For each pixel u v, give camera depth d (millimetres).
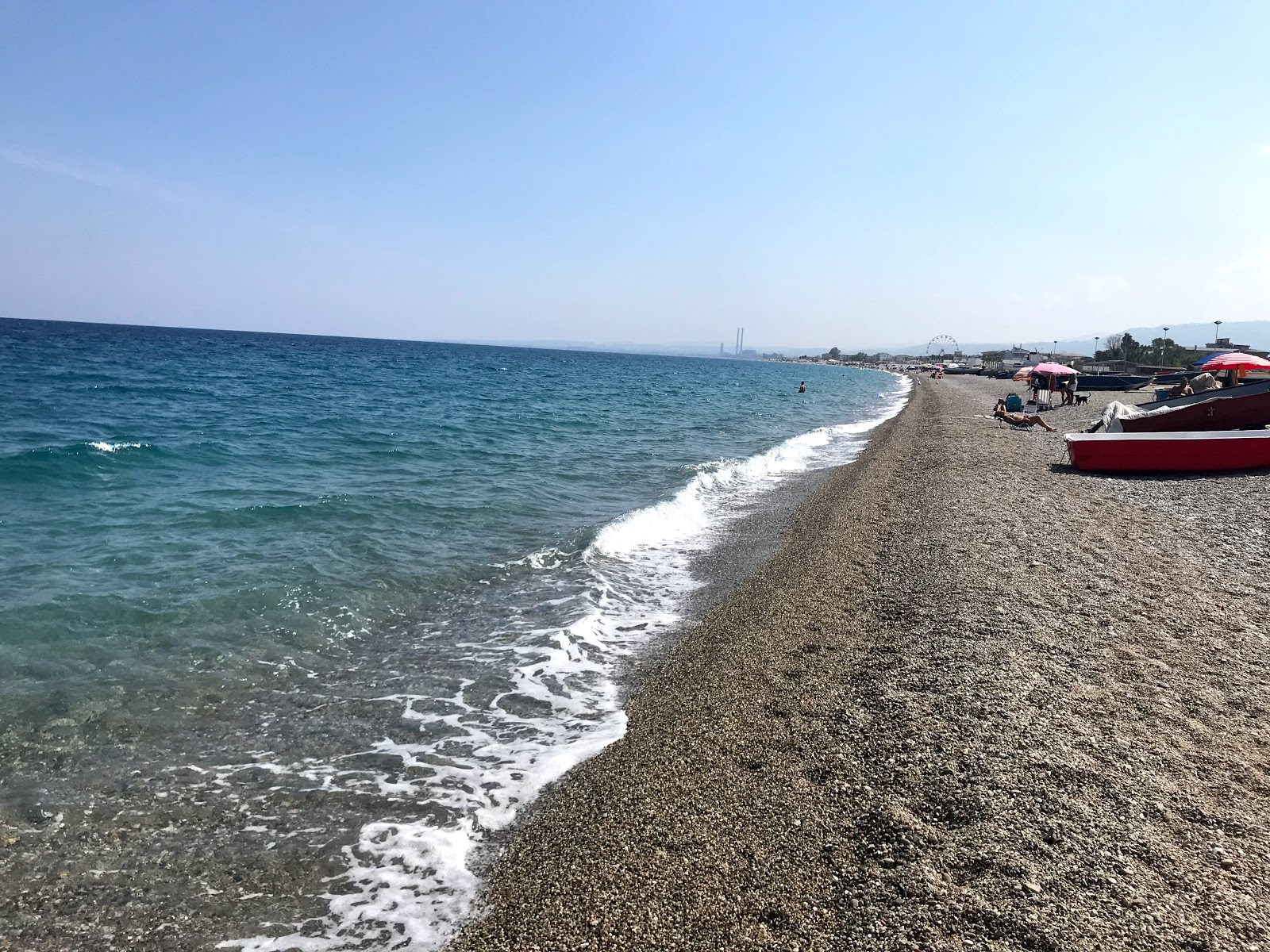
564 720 5492
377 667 6352
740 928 3205
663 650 6816
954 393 50000
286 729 5277
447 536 10367
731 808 4113
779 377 103938
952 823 3773
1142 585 7660
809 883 3459
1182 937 2986
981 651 5941
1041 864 3436
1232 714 4891
